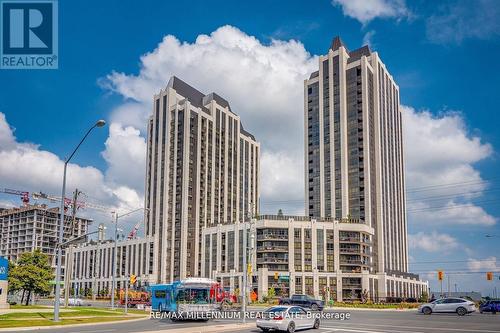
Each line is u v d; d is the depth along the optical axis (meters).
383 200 145.62
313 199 147.12
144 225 161.88
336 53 154.00
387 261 142.50
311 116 154.88
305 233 122.19
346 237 123.44
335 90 151.00
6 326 30.03
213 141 167.38
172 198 155.88
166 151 160.50
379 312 56.97
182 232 150.25
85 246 183.25
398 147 168.88
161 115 166.00
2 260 53.22
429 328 31.78
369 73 151.00
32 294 82.69
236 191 174.50
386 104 160.38
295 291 116.19
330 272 119.12
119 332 27.75
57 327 31.56
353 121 145.62
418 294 157.12
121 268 164.00
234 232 133.12
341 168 143.25
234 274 127.00
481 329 30.86
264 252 120.12
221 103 177.62
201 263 141.25
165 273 149.62
